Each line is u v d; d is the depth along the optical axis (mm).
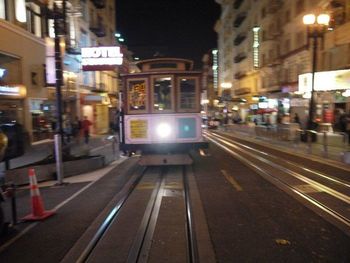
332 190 9281
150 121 13148
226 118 55125
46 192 10023
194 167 13773
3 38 19359
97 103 34969
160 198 8961
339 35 26250
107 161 15953
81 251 5652
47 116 25844
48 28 25219
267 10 45375
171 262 5172
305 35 32844
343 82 22531
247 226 6637
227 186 10141
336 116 23969
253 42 52219
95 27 40219
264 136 27422
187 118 13125
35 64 23453
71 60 30438
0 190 6559
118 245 5871
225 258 5242
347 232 6188
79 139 25453
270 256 5277
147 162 13266
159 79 13078
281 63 39656
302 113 31328
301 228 6461
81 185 10891
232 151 18984
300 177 11102
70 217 7520
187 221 7070
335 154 16125
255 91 52281
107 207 8180
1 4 19906
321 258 5184
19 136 11289
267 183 10422
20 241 6219
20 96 21047
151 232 6461
